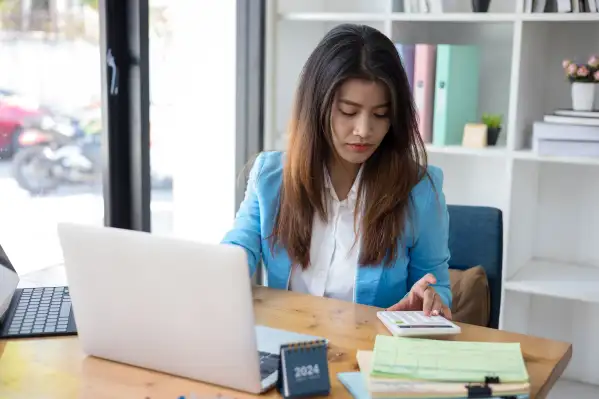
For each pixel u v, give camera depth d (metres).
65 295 1.51
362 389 1.10
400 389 1.05
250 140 2.82
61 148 2.07
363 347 1.28
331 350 1.26
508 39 2.63
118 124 2.11
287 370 1.08
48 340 1.31
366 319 1.42
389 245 1.63
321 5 2.95
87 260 1.16
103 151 2.09
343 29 1.56
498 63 2.66
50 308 1.44
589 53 2.53
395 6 2.54
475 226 1.95
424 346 1.16
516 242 2.54
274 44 2.74
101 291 1.17
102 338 1.21
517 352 1.14
